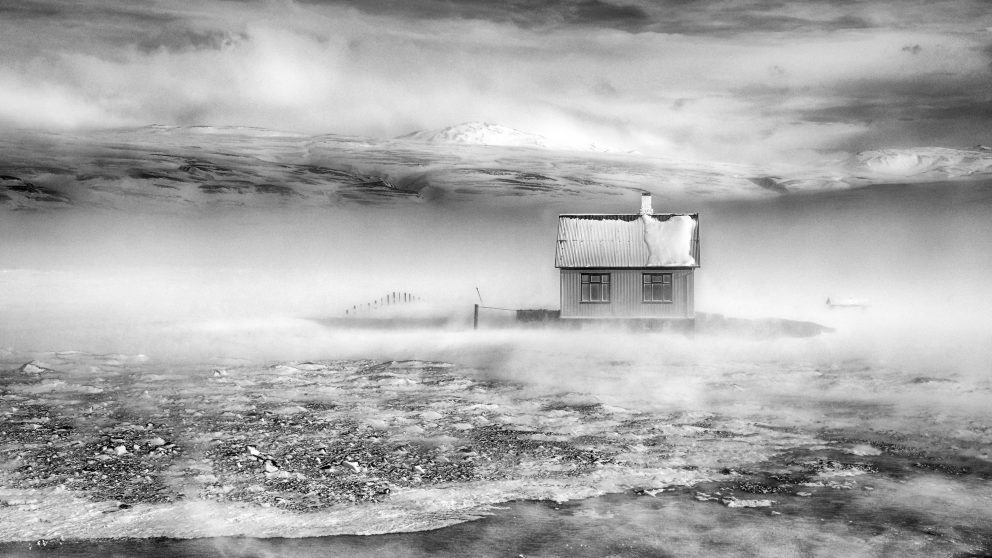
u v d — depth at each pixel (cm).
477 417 2523
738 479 1911
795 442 2244
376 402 2744
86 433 2209
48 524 1562
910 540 1534
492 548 1488
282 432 2278
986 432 2341
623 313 4719
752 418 2538
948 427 2402
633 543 1517
